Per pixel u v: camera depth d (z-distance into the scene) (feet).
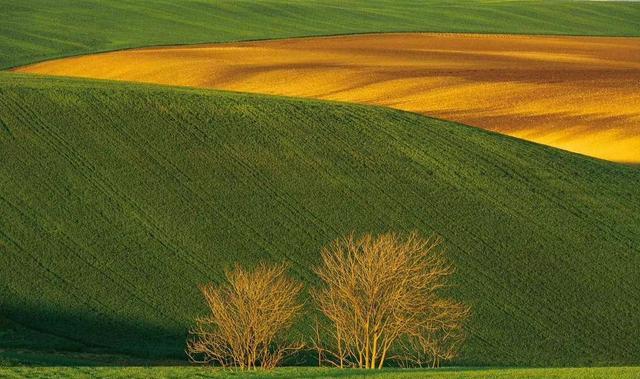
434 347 219.00
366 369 166.20
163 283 258.57
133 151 322.34
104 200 294.46
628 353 248.93
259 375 160.56
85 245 271.69
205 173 316.81
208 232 286.46
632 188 347.77
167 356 221.46
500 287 274.98
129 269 263.29
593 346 250.57
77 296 247.50
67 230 277.64
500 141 373.61
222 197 305.73
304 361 221.46
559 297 272.72
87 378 157.99
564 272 286.46
